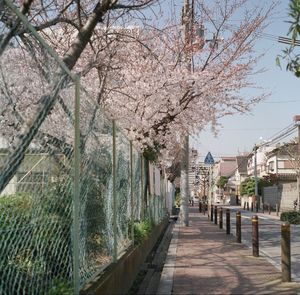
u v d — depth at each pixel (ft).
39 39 16.90
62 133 19.52
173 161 105.81
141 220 42.50
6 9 18.08
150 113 49.70
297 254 45.75
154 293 26.89
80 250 18.80
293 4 15.24
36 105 18.57
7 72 19.03
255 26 57.47
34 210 16.57
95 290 18.62
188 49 55.01
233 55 56.95
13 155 16.30
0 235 15.14
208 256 41.14
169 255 41.75
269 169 217.97
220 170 380.99
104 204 23.90
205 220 101.60
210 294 25.86
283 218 102.68
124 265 26.30
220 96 56.90
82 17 33.45
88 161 21.06
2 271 14.99
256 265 36.06
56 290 16.61
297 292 26.32
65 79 18.54
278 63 16.67
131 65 46.32
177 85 50.42
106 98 44.60
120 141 29.78
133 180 36.47
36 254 16.43
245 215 139.13
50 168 17.72
